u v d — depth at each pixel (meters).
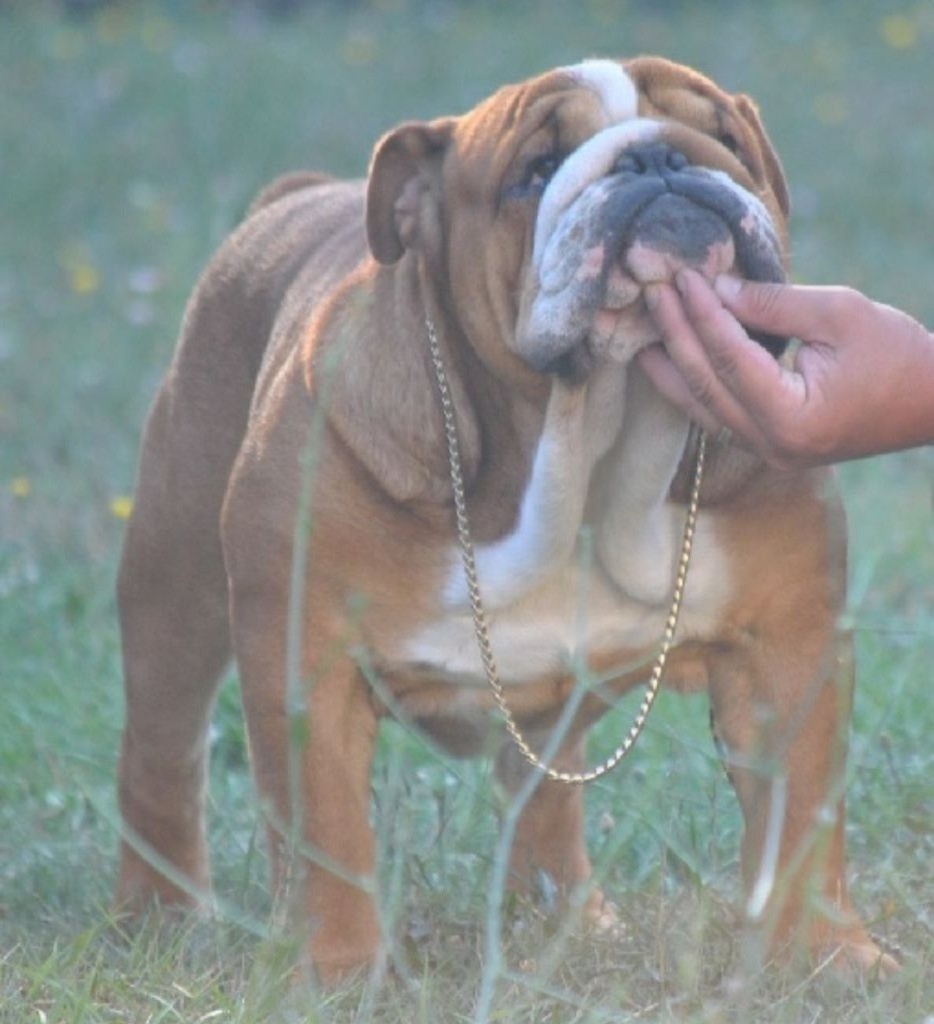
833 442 6.06
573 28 26.56
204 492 7.65
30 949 6.79
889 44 25.56
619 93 6.34
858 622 9.59
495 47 25.61
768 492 6.56
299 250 7.69
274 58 25.09
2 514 12.20
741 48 25.47
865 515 11.58
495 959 5.41
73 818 8.28
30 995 6.18
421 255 6.64
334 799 6.58
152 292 17.47
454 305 6.56
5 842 7.98
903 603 10.45
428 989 6.04
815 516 6.64
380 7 28.30
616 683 6.91
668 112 6.38
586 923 6.85
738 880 7.24
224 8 28.33
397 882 6.14
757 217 6.06
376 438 6.53
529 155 6.31
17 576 10.79
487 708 6.87
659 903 6.60
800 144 22.05
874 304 6.09
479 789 7.57
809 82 24.19
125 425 14.26
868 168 21.27
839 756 6.69
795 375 6.03
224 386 7.71
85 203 20.95
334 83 24.25
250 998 5.93
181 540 7.70
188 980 6.36
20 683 9.43
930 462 13.03
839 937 6.52
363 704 6.73
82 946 6.43
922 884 7.06
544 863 7.57
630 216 5.94
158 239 19.55
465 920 6.95
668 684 6.95
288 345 7.14
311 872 6.56
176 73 24.47
